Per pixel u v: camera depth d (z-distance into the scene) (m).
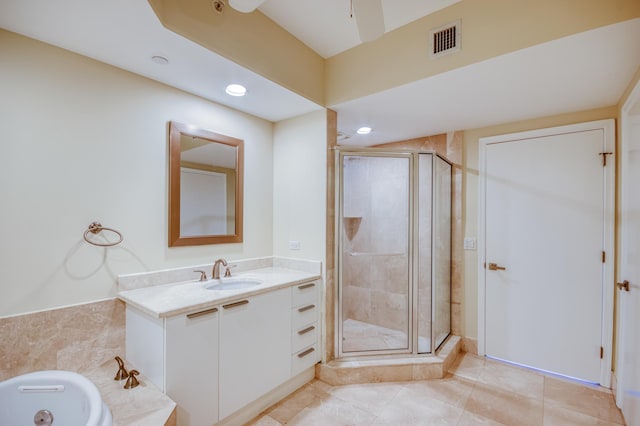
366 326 2.95
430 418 1.89
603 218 2.22
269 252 2.69
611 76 1.78
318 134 2.42
